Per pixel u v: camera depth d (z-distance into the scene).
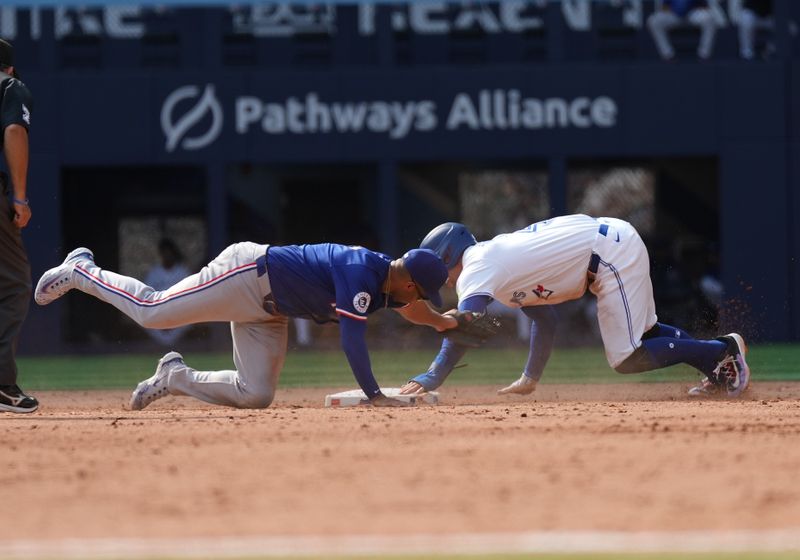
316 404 27.23
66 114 57.75
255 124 58.41
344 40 59.69
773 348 54.25
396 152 58.56
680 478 13.91
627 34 60.22
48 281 22.75
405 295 21.38
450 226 24.89
